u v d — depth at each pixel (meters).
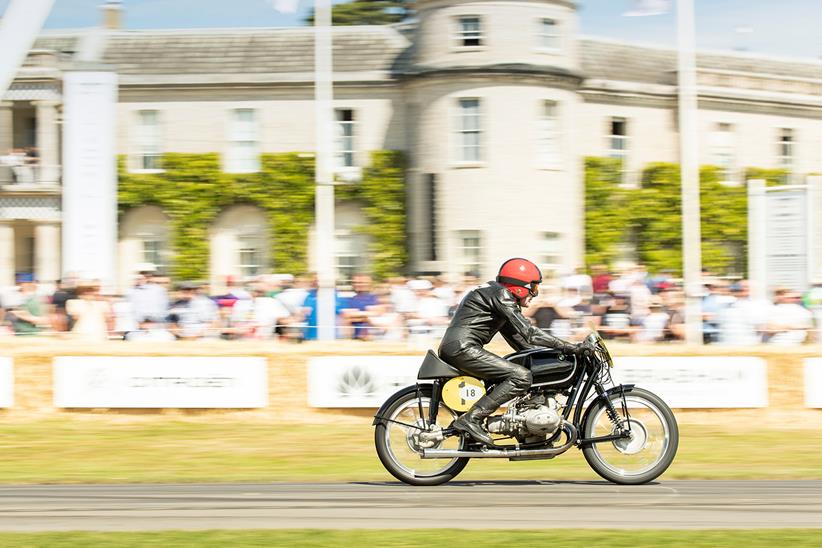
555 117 49.12
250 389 21.11
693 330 24.91
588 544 9.98
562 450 13.09
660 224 53.31
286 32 52.28
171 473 15.10
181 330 24.41
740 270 55.97
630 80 54.31
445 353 13.18
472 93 48.19
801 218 28.95
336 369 21.11
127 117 50.84
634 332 24.72
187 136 50.84
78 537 10.36
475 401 13.21
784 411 20.94
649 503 12.18
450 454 13.02
